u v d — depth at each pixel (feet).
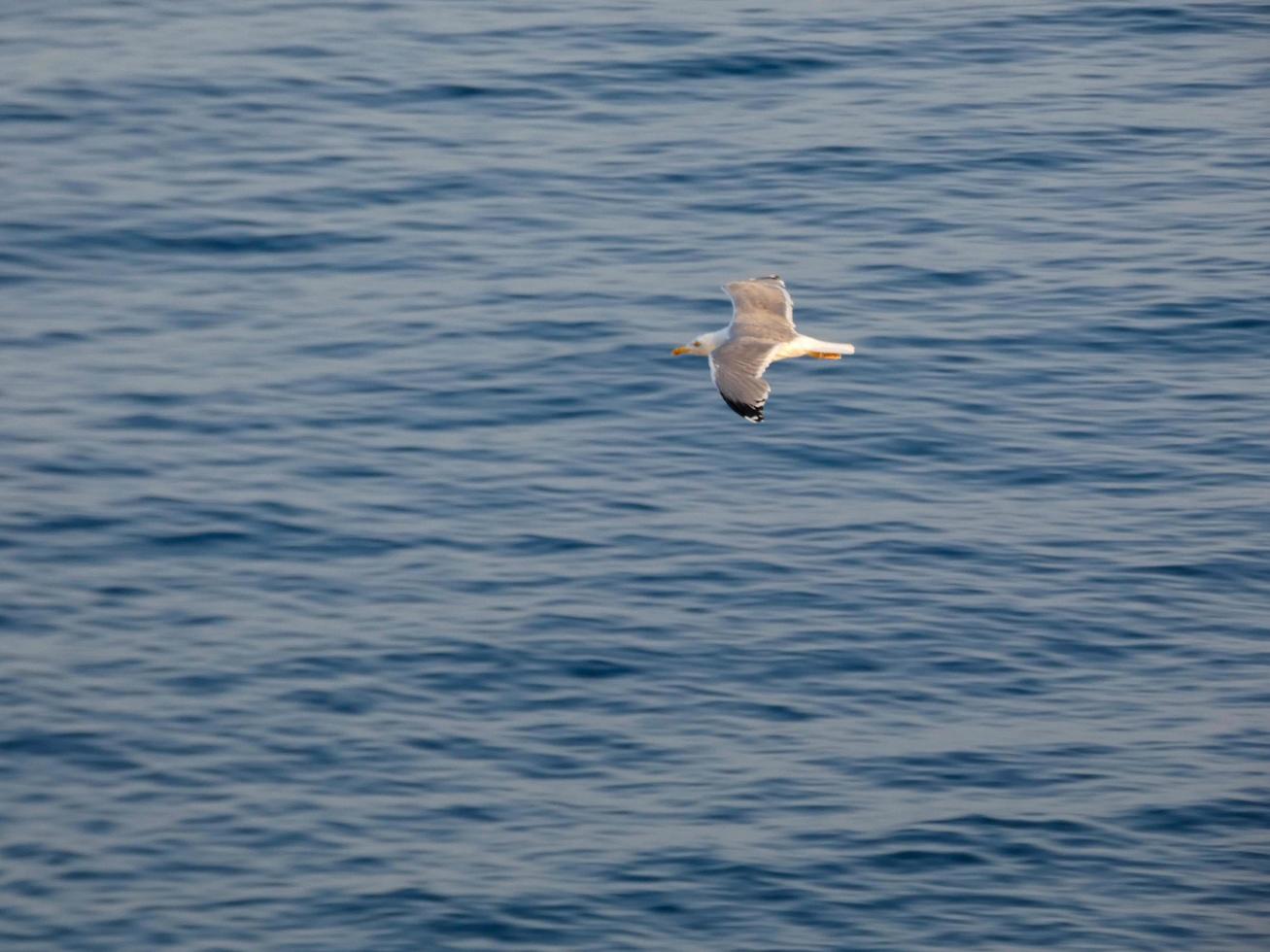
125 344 158.30
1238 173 182.80
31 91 196.34
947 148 186.09
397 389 152.05
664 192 178.29
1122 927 108.47
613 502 140.36
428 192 178.19
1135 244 171.42
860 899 109.81
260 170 182.09
